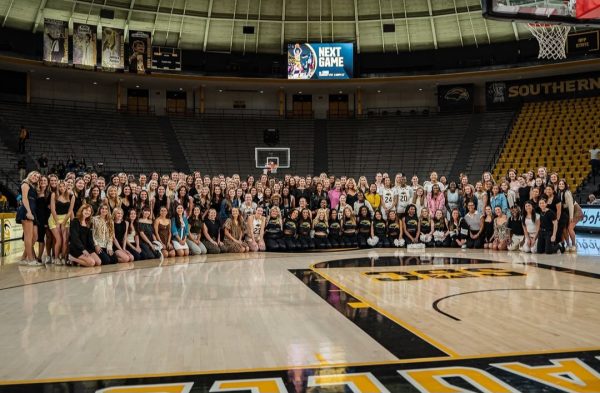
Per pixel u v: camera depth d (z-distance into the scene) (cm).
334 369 309
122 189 1047
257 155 2600
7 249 1253
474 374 296
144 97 2716
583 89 2417
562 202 1070
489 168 2345
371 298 548
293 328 415
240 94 2795
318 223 1262
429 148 2556
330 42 2650
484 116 2583
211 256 1068
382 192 1334
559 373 297
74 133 2403
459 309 487
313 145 2661
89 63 2309
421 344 363
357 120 2756
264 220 1213
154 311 486
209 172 2495
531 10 816
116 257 930
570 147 2236
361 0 2580
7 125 2267
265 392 271
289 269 821
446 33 2589
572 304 509
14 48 2320
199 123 2692
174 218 1080
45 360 333
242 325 427
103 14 2427
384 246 1273
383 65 2688
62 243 902
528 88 2536
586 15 802
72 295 579
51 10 2342
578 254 1038
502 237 1157
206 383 286
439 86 2669
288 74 2545
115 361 329
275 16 2614
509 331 399
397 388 275
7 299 555
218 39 2655
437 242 1257
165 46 2573
